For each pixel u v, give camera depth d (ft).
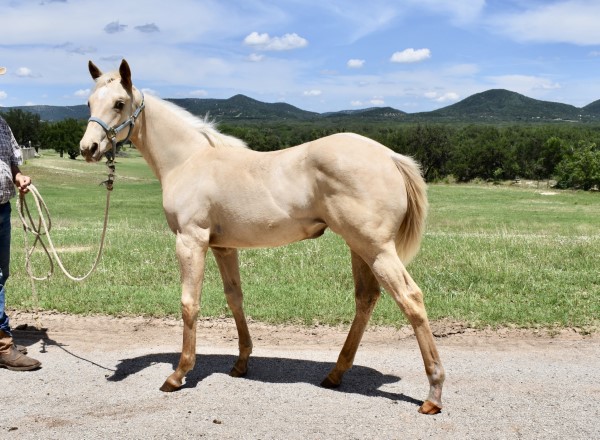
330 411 13.06
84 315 21.45
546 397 13.61
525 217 94.68
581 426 12.01
